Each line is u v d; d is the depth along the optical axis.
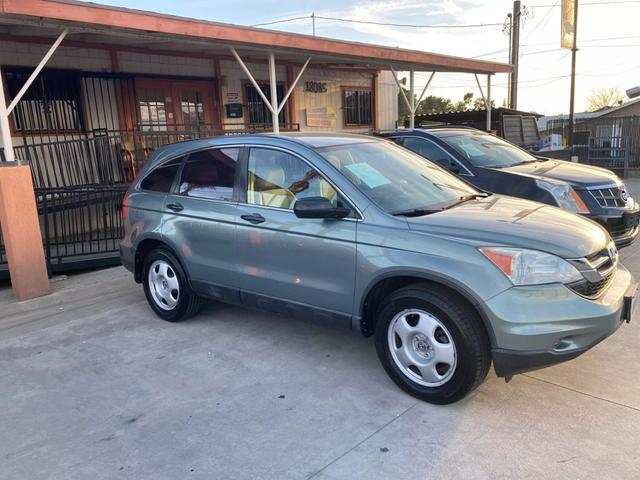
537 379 3.80
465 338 3.26
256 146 4.41
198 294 4.86
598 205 5.86
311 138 4.43
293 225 4.02
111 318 5.39
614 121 19.72
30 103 9.42
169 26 7.68
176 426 3.38
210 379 3.98
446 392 3.40
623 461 2.89
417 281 3.58
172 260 5.01
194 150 4.88
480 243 3.30
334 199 3.88
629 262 6.62
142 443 3.22
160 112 11.43
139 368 4.21
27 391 3.92
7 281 7.27
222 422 3.40
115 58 10.45
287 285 4.12
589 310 3.16
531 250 3.22
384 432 3.23
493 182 6.36
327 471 2.90
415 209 3.84
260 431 3.29
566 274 3.20
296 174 4.13
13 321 5.45
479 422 3.30
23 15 6.17
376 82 16.91
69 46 9.77
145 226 5.14
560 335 3.11
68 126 9.95
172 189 5.00
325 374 4.00
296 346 4.52
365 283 3.66
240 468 2.95
